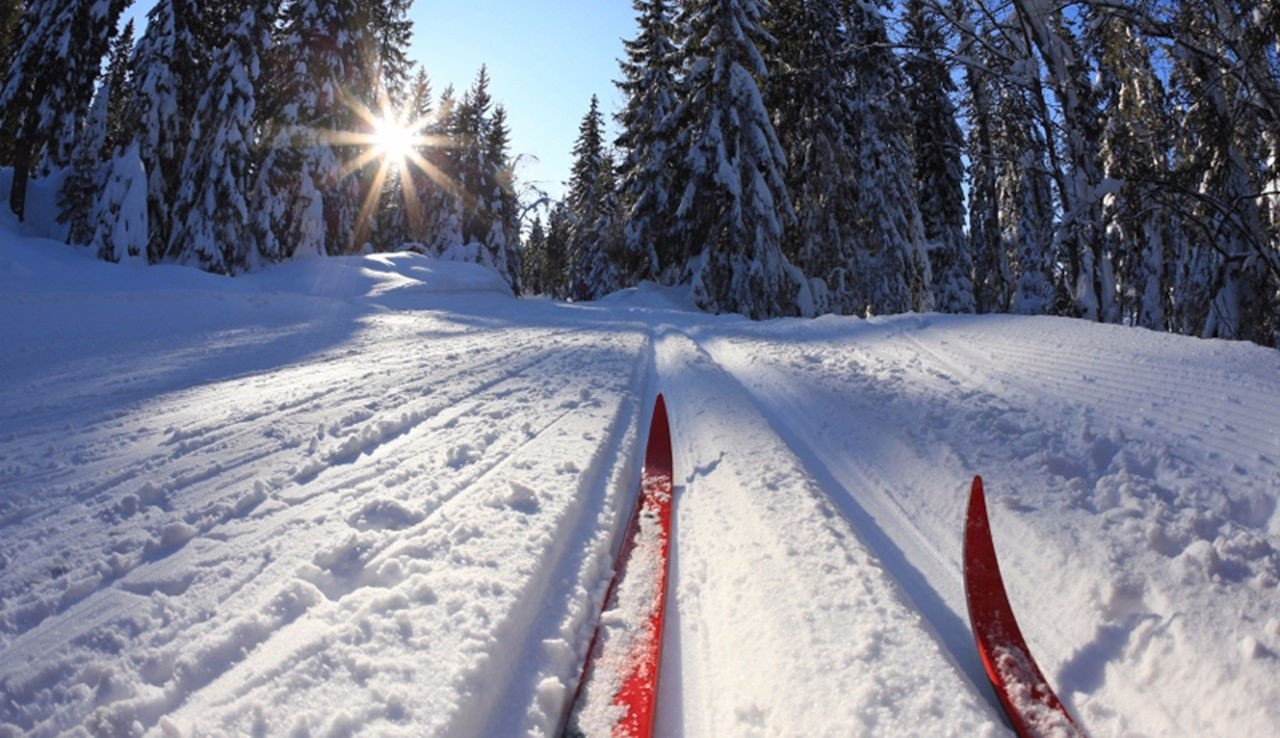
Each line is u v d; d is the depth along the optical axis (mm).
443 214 38469
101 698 1600
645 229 24781
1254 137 8609
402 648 1824
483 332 10461
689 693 1932
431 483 3166
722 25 21203
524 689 1834
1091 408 4414
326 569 2277
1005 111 10102
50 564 2254
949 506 3256
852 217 22297
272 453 3588
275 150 19234
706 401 5457
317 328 9711
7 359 6016
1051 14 9180
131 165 15625
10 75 17125
